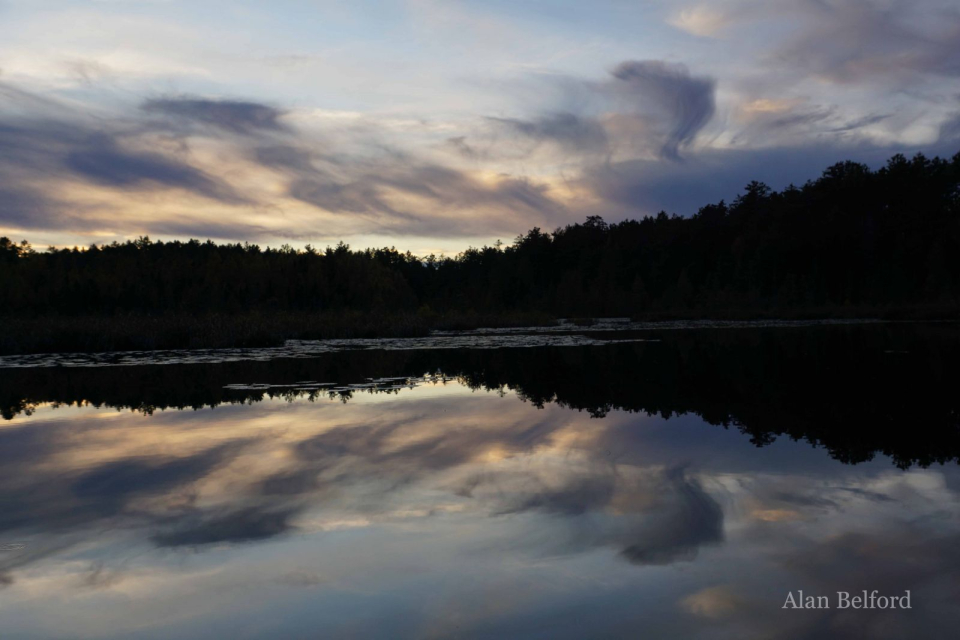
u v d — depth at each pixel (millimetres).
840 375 12562
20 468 6215
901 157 70312
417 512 4734
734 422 8062
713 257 86750
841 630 3020
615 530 4301
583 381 12398
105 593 3484
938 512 4551
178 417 8953
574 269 93500
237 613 3238
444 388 11719
